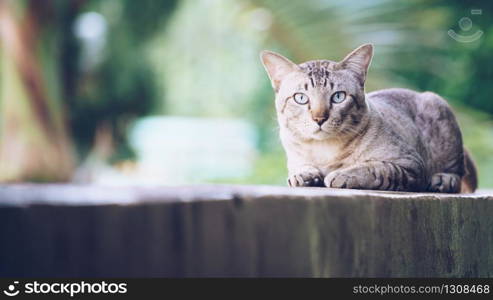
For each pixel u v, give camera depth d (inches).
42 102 316.5
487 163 316.5
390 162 143.6
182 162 468.8
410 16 302.8
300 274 89.1
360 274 97.9
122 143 465.4
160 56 438.3
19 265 70.6
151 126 515.5
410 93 166.1
